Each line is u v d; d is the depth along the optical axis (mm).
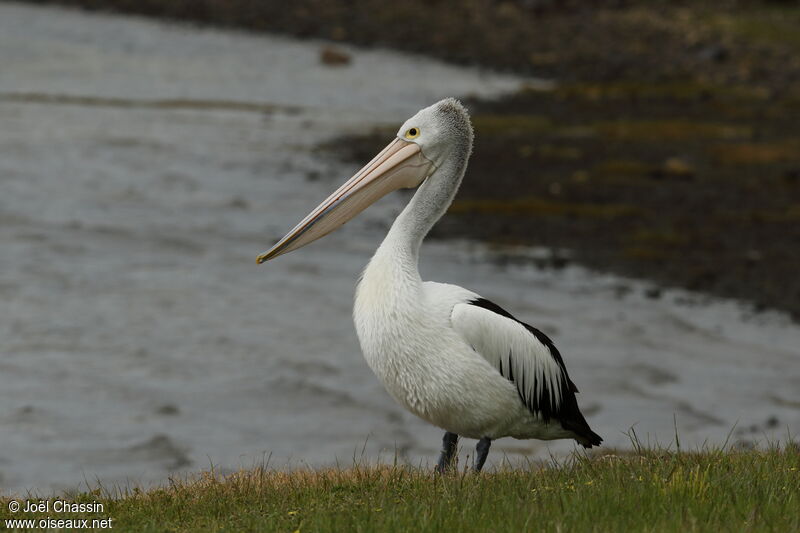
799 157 29828
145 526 6141
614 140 32031
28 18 48500
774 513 5758
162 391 13523
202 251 20391
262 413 12992
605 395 13961
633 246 21500
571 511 5844
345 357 15281
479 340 7273
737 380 14766
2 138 28828
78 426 12227
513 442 12383
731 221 23359
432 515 5793
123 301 17141
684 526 5531
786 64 48719
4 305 16484
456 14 54875
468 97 39750
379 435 12453
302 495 6941
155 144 29625
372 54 48312
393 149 7797
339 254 20844
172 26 49875
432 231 22125
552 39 52062
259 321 16594
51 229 21031
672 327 17047
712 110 38531
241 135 31594
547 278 19391
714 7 58562
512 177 26781
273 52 47094
